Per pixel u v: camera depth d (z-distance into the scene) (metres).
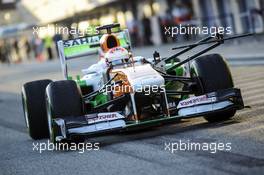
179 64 29.02
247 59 59.97
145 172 21.16
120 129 26.00
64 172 23.02
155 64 29.94
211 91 27.66
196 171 20.36
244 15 80.06
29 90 31.25
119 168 22.28
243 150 22.41
